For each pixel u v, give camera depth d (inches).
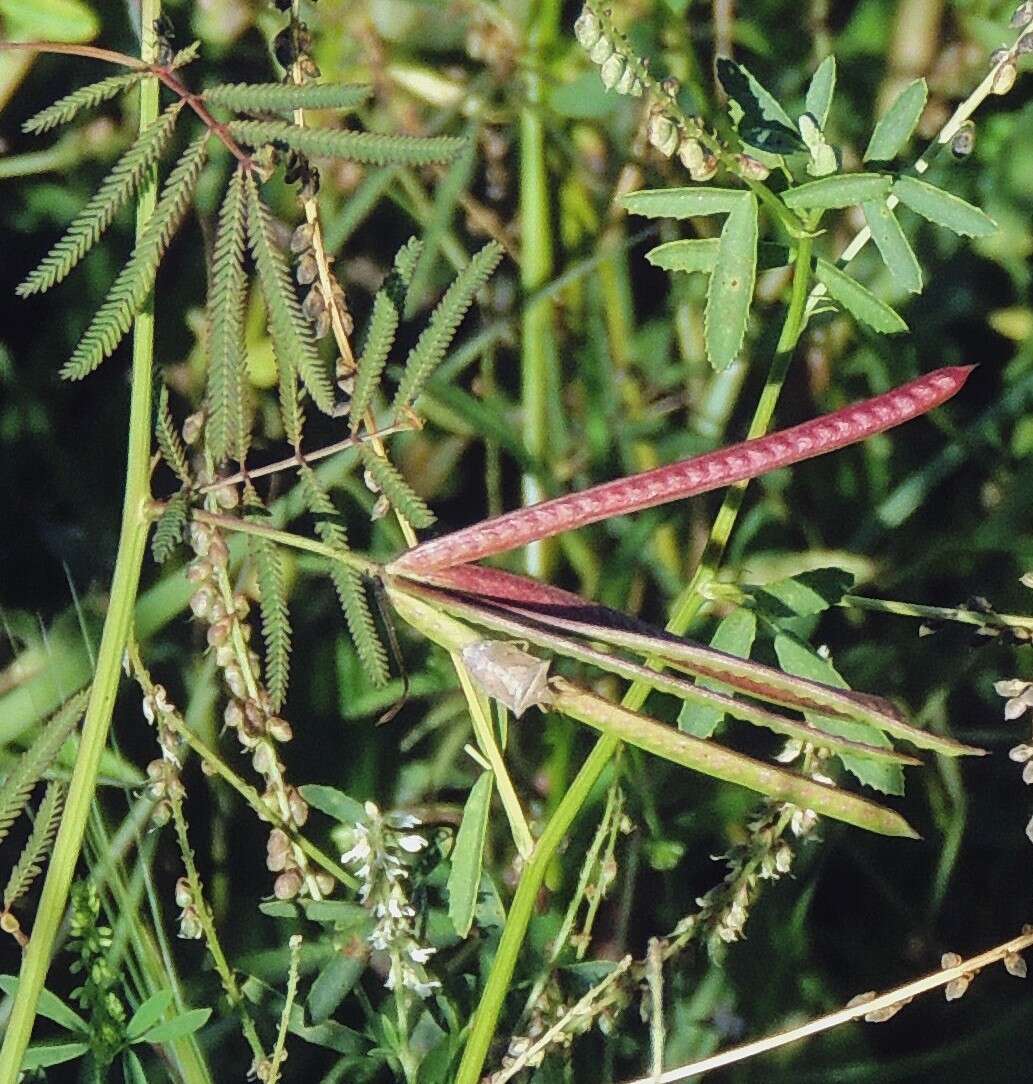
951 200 17.4
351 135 16.3
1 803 16.7
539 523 16.1
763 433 17.6
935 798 21.1
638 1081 17.5
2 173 21.3
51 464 21.0
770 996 20.1
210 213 21.1
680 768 20.6
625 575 21.3
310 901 18.4
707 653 16.0
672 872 20.4
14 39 21.3
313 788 18.6
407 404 17.4
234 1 21.5
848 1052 20.6
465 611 16.1
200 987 19.5
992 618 18.1
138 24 21.3
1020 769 21.4
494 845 20.1
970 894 21.3
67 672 20.2
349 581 17.2
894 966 21.0
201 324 21.3
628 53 16.6
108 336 16.1
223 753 20.3
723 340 17.2
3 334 21.3
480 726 17.1
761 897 20.3
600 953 20.1
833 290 17.5
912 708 21.4
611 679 20.6
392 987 18.4
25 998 16.9
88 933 18.1
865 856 21.0
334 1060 19.7
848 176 17.1
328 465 20.8
